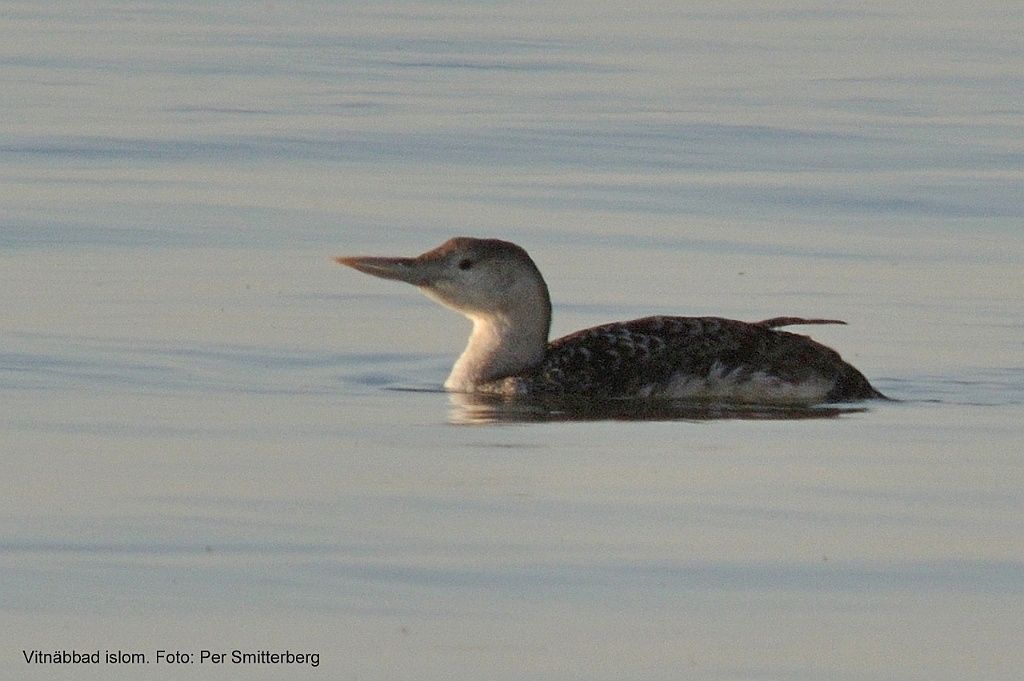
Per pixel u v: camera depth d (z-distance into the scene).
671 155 26.47
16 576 9.38
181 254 19.67
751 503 10.80
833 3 51.34
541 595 9.23
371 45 39.84
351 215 22.03
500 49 39.50
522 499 10.82
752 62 37.75
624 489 11.07
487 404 13.91
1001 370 15.06
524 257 14.69
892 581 9.45
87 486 11.01
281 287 18.19
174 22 43.72
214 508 10.55
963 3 50.75
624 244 20.48
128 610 8.96
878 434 12.73
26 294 17.47
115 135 27.38
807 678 8.30
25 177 24.09
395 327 16.72
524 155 26.42
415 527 10.22
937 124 29.58
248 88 32.69
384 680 8.24
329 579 9.39
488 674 8.29
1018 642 8.70
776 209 22.62
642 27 44.47
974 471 11.59
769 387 14.22
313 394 14.06
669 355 14.37
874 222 21.91
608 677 8.26
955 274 19.02
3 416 12.89
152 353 15.22
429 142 27.33
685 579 9.45
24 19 43.16
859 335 16.38
